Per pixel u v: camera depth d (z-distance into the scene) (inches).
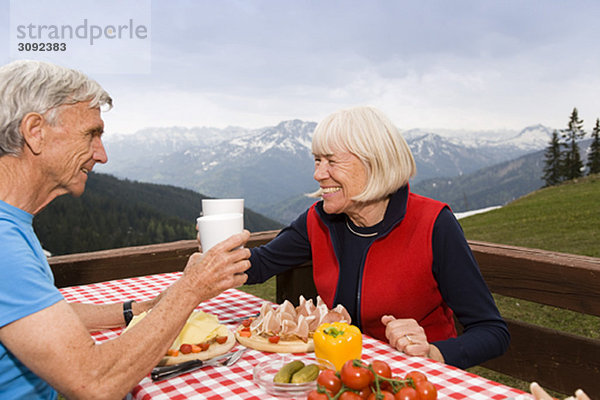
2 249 39.1
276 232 114.1
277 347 54.6
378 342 58.9
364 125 67.3
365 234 73.8
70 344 39.0
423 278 69.1
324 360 46.0
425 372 49.2
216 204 54.9
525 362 87.3
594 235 1029.2
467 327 66.7
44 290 39.9
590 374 78.7
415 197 74.2
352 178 68.7
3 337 38.9
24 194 44.0
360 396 36.8
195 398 43.8
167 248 104.3
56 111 43.2
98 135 48.1
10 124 41.5
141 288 84.7
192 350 52.5
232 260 46.2
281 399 43.2
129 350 41.6
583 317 256.7
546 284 80.3
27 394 43.9
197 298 45.4
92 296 79.5
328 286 76.7
